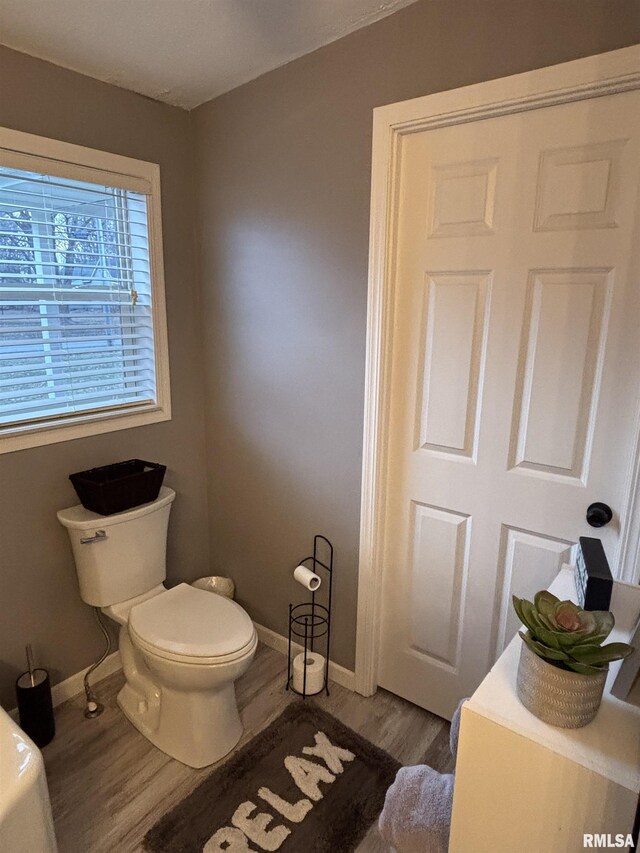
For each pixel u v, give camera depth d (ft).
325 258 5.91
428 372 5.56
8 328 5.67
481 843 3.02
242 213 6.63
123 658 6.41
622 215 4.23
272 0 4.61
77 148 5.82
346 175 5.54
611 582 3.41
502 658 3.33
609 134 4.17
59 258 6.01
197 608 6.05
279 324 6.55
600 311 4.46
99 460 6.60
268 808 5.10
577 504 4.83
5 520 5.80
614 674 3.30
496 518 5.36
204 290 7.36
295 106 5.79
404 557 6.15
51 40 5.12
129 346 6.93
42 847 3.93
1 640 5.95
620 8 3.87
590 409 4.65
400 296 5.58
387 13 4.88
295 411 6.63
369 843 4.79
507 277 4.88
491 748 2.86
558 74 4.18
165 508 6.68
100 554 6.01
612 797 2.55
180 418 7.52
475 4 4.46
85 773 5.51
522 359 4.93
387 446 5.97
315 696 6.64
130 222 6.66
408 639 6.34
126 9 4.67
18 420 5.84
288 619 7.37
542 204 4.58
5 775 3.83
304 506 6.81
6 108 5.24
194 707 5.56
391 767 5.54
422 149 5.13
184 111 6.84
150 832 4.87
